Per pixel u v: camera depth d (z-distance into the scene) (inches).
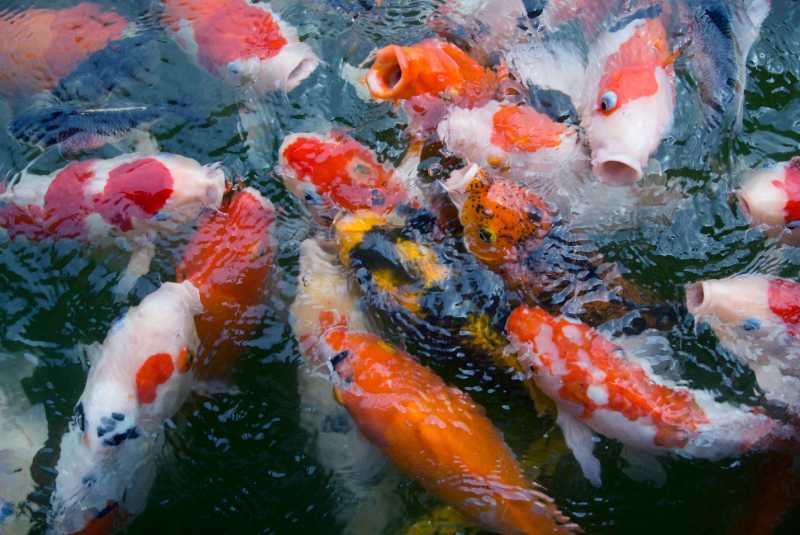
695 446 110.7
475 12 159.9
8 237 137.3
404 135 144.0
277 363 121.5
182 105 153.0
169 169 135.1
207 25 155.9
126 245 134.0
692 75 147.5
